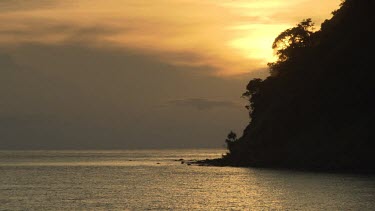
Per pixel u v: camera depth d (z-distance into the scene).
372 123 167.62
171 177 154.00
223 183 130.00
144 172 181.50
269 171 164.00
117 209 86.19
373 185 116.94
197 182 135.00
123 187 123.56
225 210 84.81
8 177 160.75
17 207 89.00
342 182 124.00
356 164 157.75
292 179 134.25
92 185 129.75
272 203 91.50
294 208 85.44
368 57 182.38
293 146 180.12
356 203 89.44
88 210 85.31
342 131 171.75
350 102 177.25
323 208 84.75
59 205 91.00
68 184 133.25
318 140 174.12
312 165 166.12
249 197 100.56
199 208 87.00
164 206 89.38
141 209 86.12
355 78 180.38
